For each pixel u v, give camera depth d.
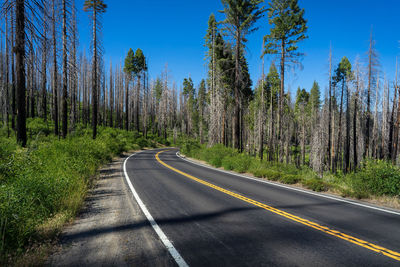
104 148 19.72
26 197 5.28
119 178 12.38
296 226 5.40
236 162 16.88
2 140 8.84
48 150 11.89
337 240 4.61
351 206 7.29
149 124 80.56
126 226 5.35
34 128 26.73
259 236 4.79
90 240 4.57
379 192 8.37
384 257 3.92
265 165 16.66
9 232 4.14
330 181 13.74
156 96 80.56
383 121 37.19
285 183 11.67
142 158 25.45
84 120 48.88
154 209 6.77
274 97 40.84
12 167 7.05
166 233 4.93
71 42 23.78
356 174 9.75
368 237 4.77
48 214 5.69
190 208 6.89
